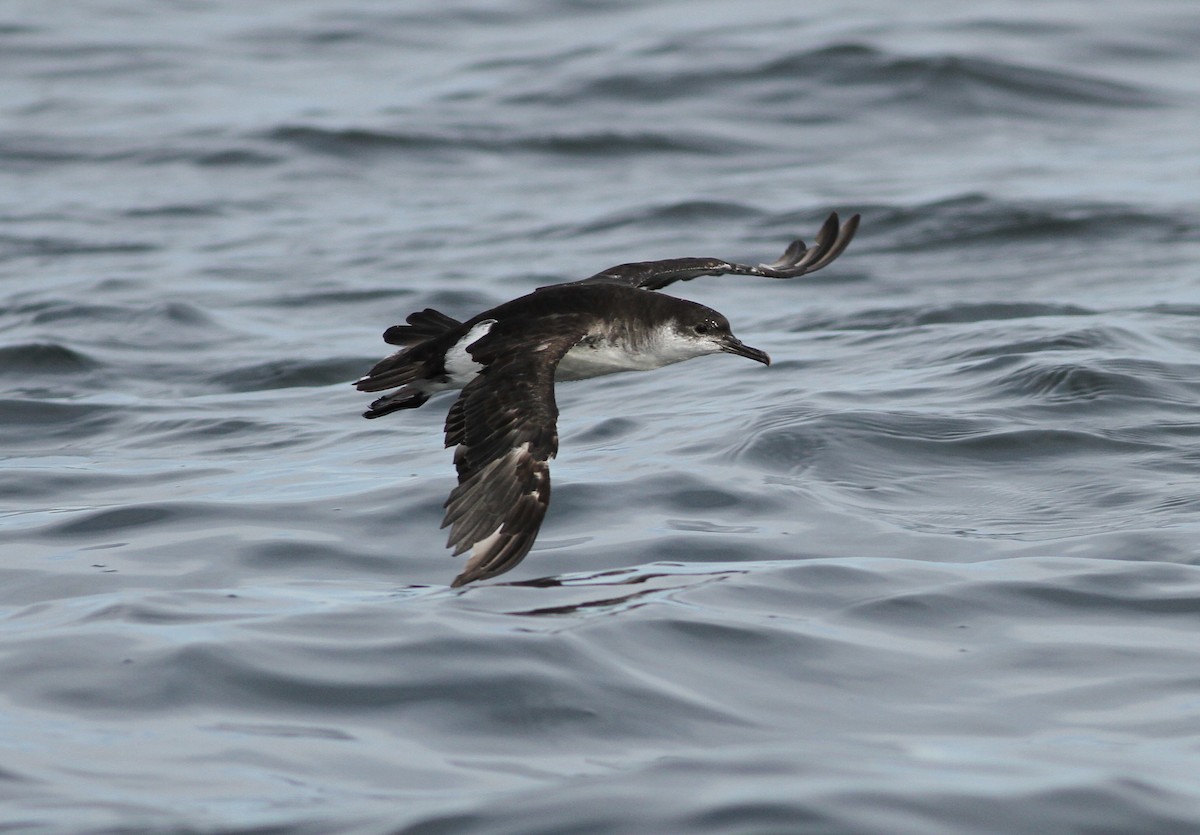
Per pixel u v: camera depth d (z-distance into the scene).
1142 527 12.12
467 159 35.81
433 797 7.80
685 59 42.47
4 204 32.50
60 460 16.08
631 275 11.85
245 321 23.23
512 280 25.94
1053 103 39.34
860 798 7.48
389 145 36.78
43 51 48.12
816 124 37.84
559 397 17.94
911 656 9.77
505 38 48.81
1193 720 8.76
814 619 10.37
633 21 49.59
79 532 12.91
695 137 36.81
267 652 9.56
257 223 30.83
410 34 50.06
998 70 40.78
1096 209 29.12
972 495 13.23
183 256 28.08
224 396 19.08
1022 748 8.36
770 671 9.51
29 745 8.41
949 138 36.69
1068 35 45.12
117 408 18.38
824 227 12.87
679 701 9.05
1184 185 31.33
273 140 37.06
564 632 9.94
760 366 18.58
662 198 31.56
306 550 12.22
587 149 36.25
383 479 14.31
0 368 20.39
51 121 39.88
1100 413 15.23
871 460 14.10
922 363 17.98
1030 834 7.23
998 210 29.45
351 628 10.03
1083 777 7.82
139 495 14.35
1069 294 23.98
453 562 11.92
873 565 11.38
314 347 21.41
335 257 27.91
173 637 9.84
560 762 8.27
